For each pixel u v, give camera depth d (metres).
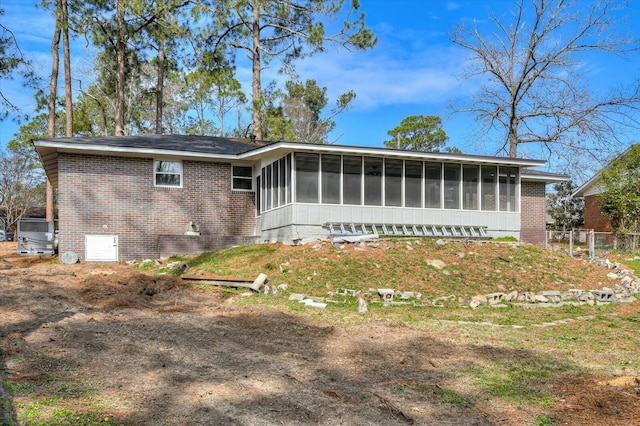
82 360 6.33
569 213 38.28
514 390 5.77
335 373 6.30
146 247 17.42
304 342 7.95
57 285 11.60
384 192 16.91
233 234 18.75
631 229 24.41
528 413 5.05
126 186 17.28
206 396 5.25
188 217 18.11
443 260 14.20
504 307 12.00
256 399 5.23
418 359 7.08
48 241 20.52
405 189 17.17
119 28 29.47
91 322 8.52
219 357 6.84
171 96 47.19
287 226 16.14
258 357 6.93
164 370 6.11
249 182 19.14
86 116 41.34
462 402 5.34
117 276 12.48
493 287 13.04
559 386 5.96
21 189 43.62
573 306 12.49
